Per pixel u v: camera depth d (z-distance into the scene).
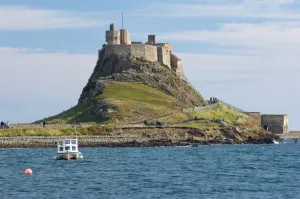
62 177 162.38
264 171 179.62
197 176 165.12
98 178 159.75
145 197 128.62
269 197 129.00
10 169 184.12
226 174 170.62
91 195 131.00
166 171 178.50
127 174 169.88
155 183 149.62
